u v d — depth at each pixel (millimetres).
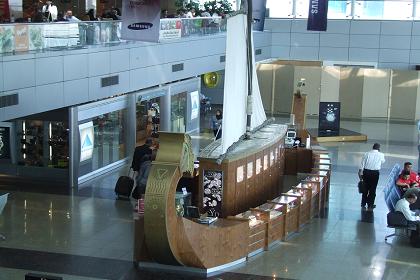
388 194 15492
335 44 35406
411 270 12336
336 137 26156
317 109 32875
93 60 18922
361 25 34906
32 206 16094
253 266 12414
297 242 13906
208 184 14203
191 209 12633
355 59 35250
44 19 19938
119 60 20422
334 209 16578
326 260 12797
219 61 29266
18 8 21469
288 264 12547
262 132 18609
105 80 19656
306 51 35812
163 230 11117
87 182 18781
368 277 11930
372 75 32281
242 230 12547
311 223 15359
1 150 18953
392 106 32344
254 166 15938
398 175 17875
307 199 15219
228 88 14336
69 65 17703
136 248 12117
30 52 16328
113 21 20391
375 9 34844
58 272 11820
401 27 34438
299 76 32719
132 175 19109
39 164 18781
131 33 15438
